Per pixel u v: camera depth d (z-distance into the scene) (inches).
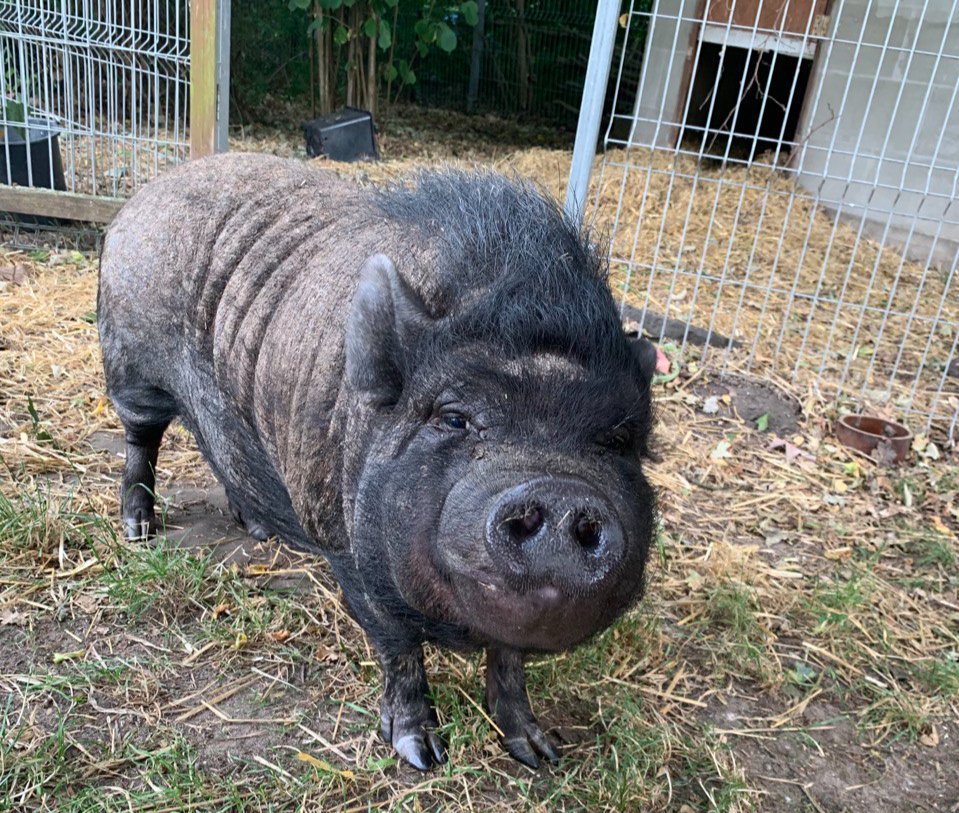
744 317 88.0
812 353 83.0
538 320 26.2
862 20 113.0
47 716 36.7
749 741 40.4
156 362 42.5
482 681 40.6
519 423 25.2
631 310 82.7
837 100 117.4
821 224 113.8
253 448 38.9
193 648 41.2
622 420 26.5
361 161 123.9
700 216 109.7
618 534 23.5
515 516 22.9
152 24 114.0
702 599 48.4
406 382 27.4
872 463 65.5
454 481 25.1
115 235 42.9
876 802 38.0
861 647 46.8
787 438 68.1
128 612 42.7
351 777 35.1
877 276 102.4
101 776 34.3
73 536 46.9
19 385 61.4
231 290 37.8
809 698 43.1
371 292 27.4
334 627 43.5
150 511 48.7
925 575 53.7
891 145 111.7
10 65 96.0
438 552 25.2
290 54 167.6
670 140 135.6
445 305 28.8
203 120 78.6
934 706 43.7
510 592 23.5
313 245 36.4
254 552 48.6
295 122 159.2
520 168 125.1
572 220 31.8
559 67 200.1
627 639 44.0
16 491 49.8
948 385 79.7
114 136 85.7
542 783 36.3
